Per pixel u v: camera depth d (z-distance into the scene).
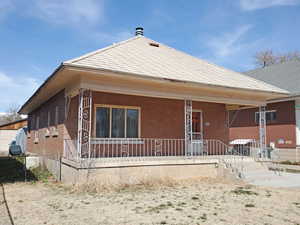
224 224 5.23
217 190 8.50
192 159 10.62
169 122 13.20
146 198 7.32
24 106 18.78
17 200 7.16
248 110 18.45
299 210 6.25
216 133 14.81
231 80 12.57
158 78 9.70
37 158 15.41
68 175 9.46
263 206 6.59
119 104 12.00
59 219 5.51
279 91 12.77
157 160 9.93
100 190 8.24
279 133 16.28
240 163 11.30
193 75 11.55
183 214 5.85
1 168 14.45
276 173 11.04
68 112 11.16
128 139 11.96
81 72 8.68
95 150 10.97
